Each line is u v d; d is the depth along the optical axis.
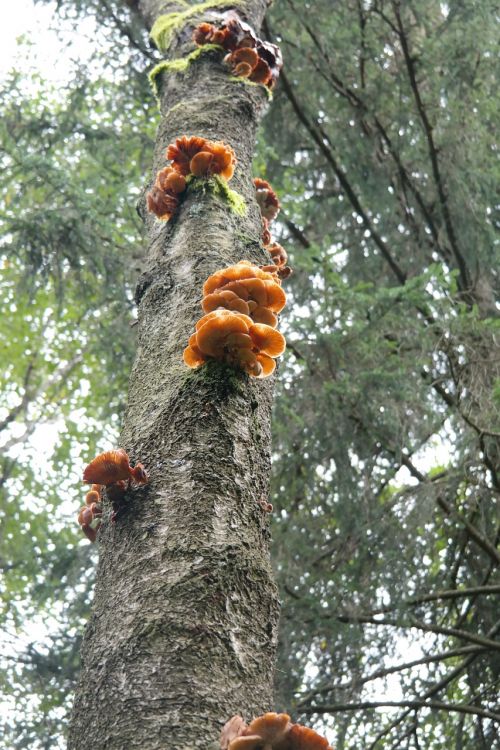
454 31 9.27
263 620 2.32
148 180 4.21
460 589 7.84
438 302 7.54
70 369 13.62
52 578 8.61
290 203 9.98
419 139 9.65
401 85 9.67
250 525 2.50
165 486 2.51
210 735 1.98
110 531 2.52
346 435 7.93
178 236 3.51
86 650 2.29
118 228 9.06
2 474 13.03
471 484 7.58
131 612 2.24
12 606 9.58
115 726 2.03
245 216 3.69
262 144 9.23
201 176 3.68
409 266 9.91
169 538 2.38
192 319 3.09
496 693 7.65
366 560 7.63
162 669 2.10
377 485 8.26
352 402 7.92
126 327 9.10
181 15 5.19
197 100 4.37
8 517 12.40
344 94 9.79
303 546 7.93
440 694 7.82
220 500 2.48
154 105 10.38
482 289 9.49
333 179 10.51
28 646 8.20
